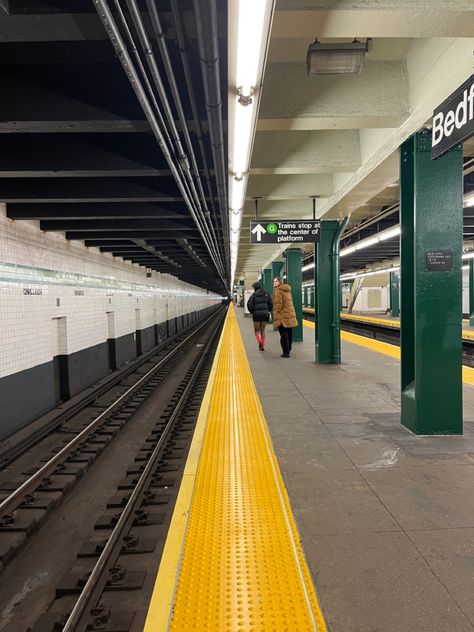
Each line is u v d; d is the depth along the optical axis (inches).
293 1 101.4
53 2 94.5
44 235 275.3
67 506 160.2
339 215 324.8
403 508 109.1
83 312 346.3
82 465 190.7
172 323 858.1
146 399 326.3
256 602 75.4
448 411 164.1
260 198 299.4
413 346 179.6
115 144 166.9
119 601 101.3
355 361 355.3
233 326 812.6
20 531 135.9
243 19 81.6
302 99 162.2
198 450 151.8
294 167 220.2
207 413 200.1
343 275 1395.2
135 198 210.5
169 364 492.7
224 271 821.2
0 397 216.4
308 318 1349.7
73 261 326.0
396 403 214.2
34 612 104.3
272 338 557.6
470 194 263.0
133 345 528.4
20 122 126.0
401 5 101.6
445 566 86.0
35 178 209.0
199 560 88.0
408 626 70.7
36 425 245.4
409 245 180.1
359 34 113.3
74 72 126.0
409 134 169.8
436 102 145.4
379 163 199.3
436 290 164.6
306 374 296.5
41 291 267.3
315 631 68.5
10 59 117.8
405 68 161.5
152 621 71.6
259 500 114.2
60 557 127.6
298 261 510.6
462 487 120.3
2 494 164.9
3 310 221.0
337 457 143.6
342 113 161.6
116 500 156.6
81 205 240.8
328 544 93.9
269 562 86.8
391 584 80.8
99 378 386.0
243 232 462.6
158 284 702.5
